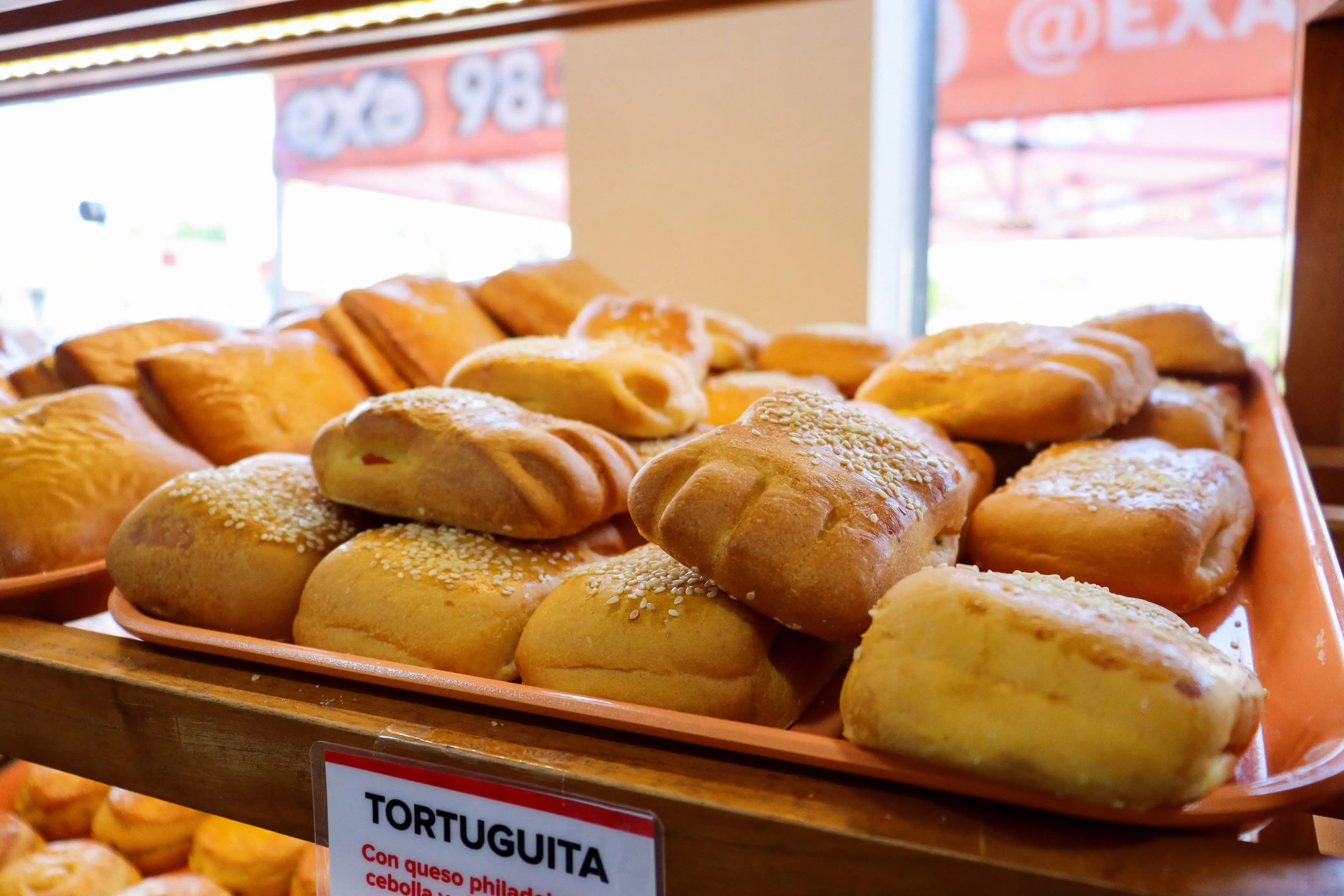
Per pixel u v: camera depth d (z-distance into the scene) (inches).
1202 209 111.2
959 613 20.6
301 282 148.3
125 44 56.9
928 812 20.2
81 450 40.5
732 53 99.3
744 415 28.9
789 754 21.7
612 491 32.9
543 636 26.9
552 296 56.4
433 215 148.5
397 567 30.2
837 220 98.4
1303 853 18.6
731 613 25.2
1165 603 31.0
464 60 141.0
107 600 38.2
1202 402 44.8
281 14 52.5
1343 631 25.6
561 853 22.1
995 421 39.7
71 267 106.0
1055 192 113.9
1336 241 50.6
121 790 37.5
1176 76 106.3
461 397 34.5
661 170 105.5
